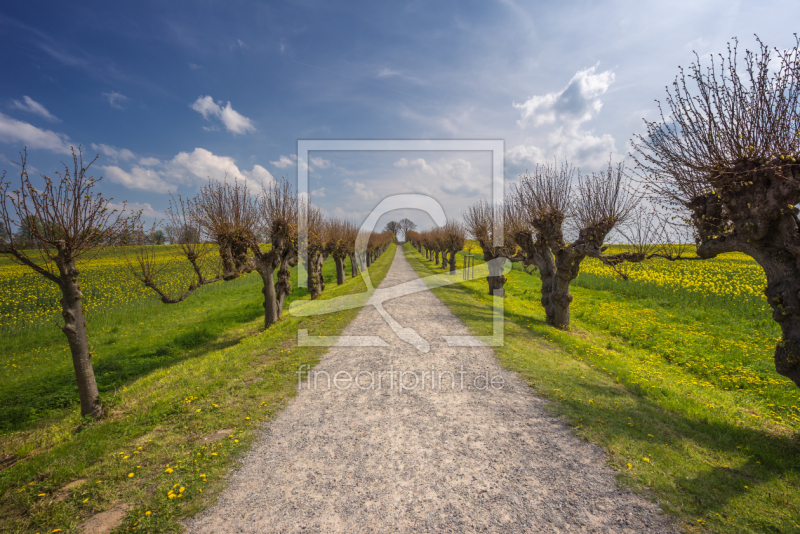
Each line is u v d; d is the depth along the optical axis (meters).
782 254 5.17
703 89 5.11
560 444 4.85
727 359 9.38
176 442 4.90
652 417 5.62
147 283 9.43
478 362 8.46
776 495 3.71
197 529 3.33
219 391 6.76
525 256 16.06
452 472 4.27
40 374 9.58
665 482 3.95
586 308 16.64
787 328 5.31
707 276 23.03
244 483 4.06
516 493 3.87
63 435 5.93
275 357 8.94
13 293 21.06
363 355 9.05
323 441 5.01
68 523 3.33
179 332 13.77
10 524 3.33
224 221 12.45
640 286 20.56
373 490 3.96
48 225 5.75
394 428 5.40
